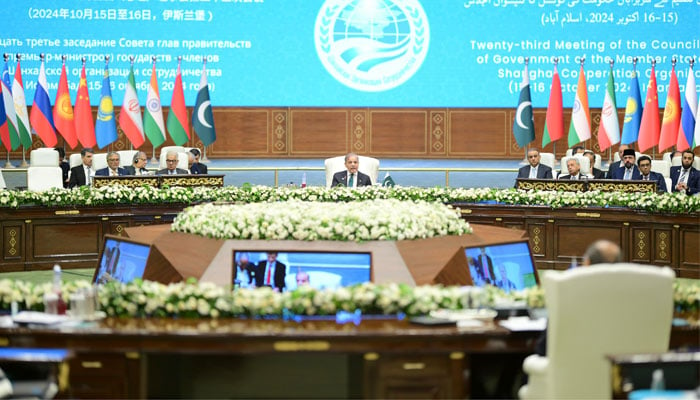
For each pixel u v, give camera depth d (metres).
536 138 23.41
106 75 18.91
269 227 9.20
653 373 5.60
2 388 5.55
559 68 23.02
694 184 15.02
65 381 5.89
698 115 16.08
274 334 6.09
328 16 23.28
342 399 6.55
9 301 6.99
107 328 6.23
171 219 13.91
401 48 23.30
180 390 6.63
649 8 22.59
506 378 7.12
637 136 18.56
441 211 10.03
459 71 23.27
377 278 8.73
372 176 15.39
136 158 15.59
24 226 13.31
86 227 13.62
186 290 6.70
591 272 5.92
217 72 23.16
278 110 23.86
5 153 23.11
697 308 7.05
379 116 23.97
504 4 23.02
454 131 23.92
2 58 22.50
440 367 6.21
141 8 22.77
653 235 12.77
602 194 13.27
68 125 19.58
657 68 22.66
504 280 8.69
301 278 7.85
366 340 6.11
